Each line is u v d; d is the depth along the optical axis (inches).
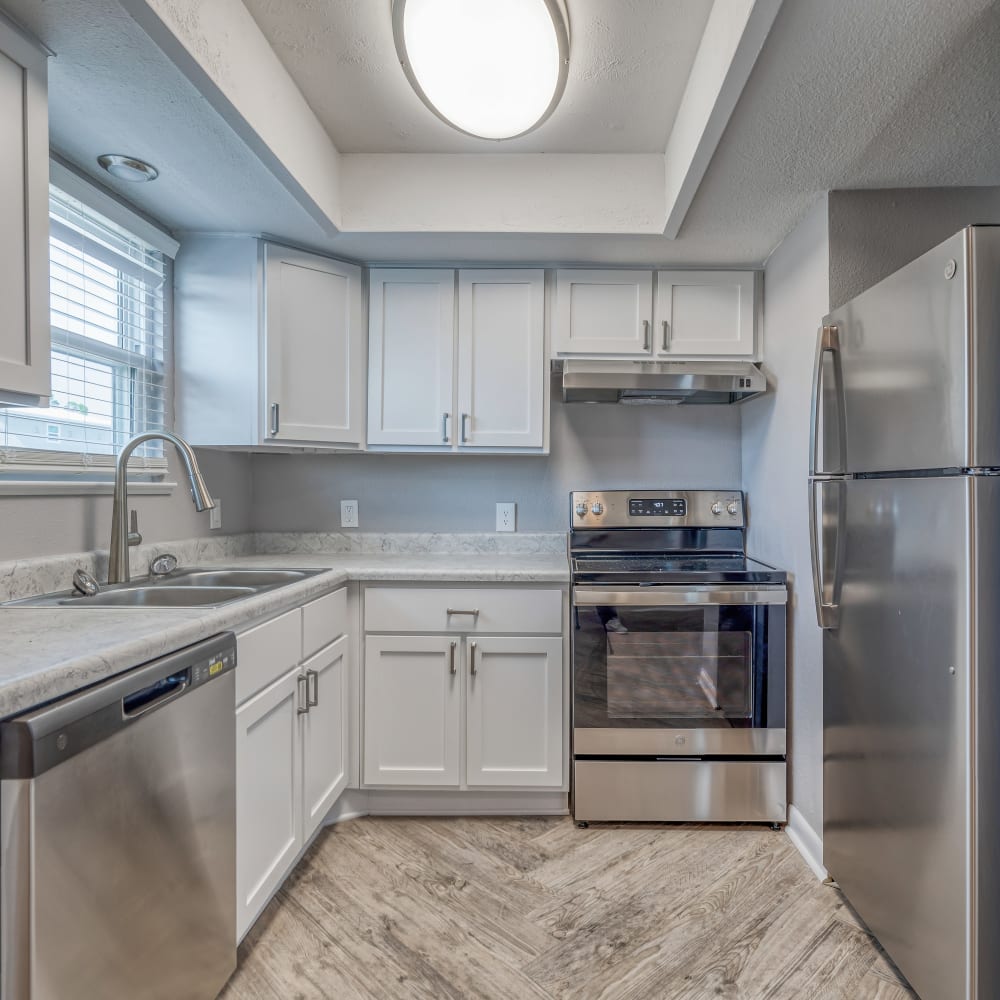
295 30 57.2
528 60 55.1
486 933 59.4
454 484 101.6
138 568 71.3
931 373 47.8
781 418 82.2
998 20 44.1
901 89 51.7
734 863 70.8
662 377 83.9
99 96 51.5
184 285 80.2
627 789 78.4
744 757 78.0
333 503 101.6
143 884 39.2
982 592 43.9
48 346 46.4
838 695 63.6
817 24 44.7
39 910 31.0
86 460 65.0
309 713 67.8
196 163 62.2
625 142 75.6
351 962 55.7
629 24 55.3
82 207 63.9
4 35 42.2
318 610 70.4
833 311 66.7
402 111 69.5
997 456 43.8
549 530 101.6
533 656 79.8
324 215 73.8
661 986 53.2
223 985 50.3
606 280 90.3
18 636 41.2
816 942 58.3
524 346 89.7
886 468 54.1
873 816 56.8
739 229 78.6
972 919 44.1
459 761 79.8
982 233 43.6
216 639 48.4
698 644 77.9
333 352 86.2
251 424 79.6
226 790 49.2
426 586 79.7
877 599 55.9
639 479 101.1
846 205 69.1
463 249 84.5
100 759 35.5
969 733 44.2
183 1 45.5
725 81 50.5
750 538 95.4
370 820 80.4
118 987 36.8
